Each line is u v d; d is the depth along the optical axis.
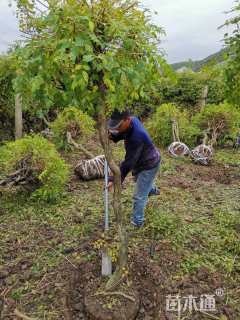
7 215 4.08
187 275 2.89
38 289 2.72
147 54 1.88
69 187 5.04
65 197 4.62
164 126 8.23
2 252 3.26
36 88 1.77
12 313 2.47
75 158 6.76
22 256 3.19
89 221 3.86
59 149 7.17
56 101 2.01
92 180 5.38
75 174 5.50
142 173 3.36
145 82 2.01
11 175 4.44
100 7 1.77
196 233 3.62
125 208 4.20
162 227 3.65
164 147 8.28
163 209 4.25
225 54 3.32
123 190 4.88
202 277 2.88
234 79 3.42
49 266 3.02
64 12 1.68
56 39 1.77
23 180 4.57
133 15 1.88
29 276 2.88
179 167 6.37
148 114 10.44
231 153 7.73
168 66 1.93
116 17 1.81
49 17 1.70
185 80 10.17
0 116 7.18
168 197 4.68
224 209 4.31
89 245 3.31
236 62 3.25
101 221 3.85
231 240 3.43
